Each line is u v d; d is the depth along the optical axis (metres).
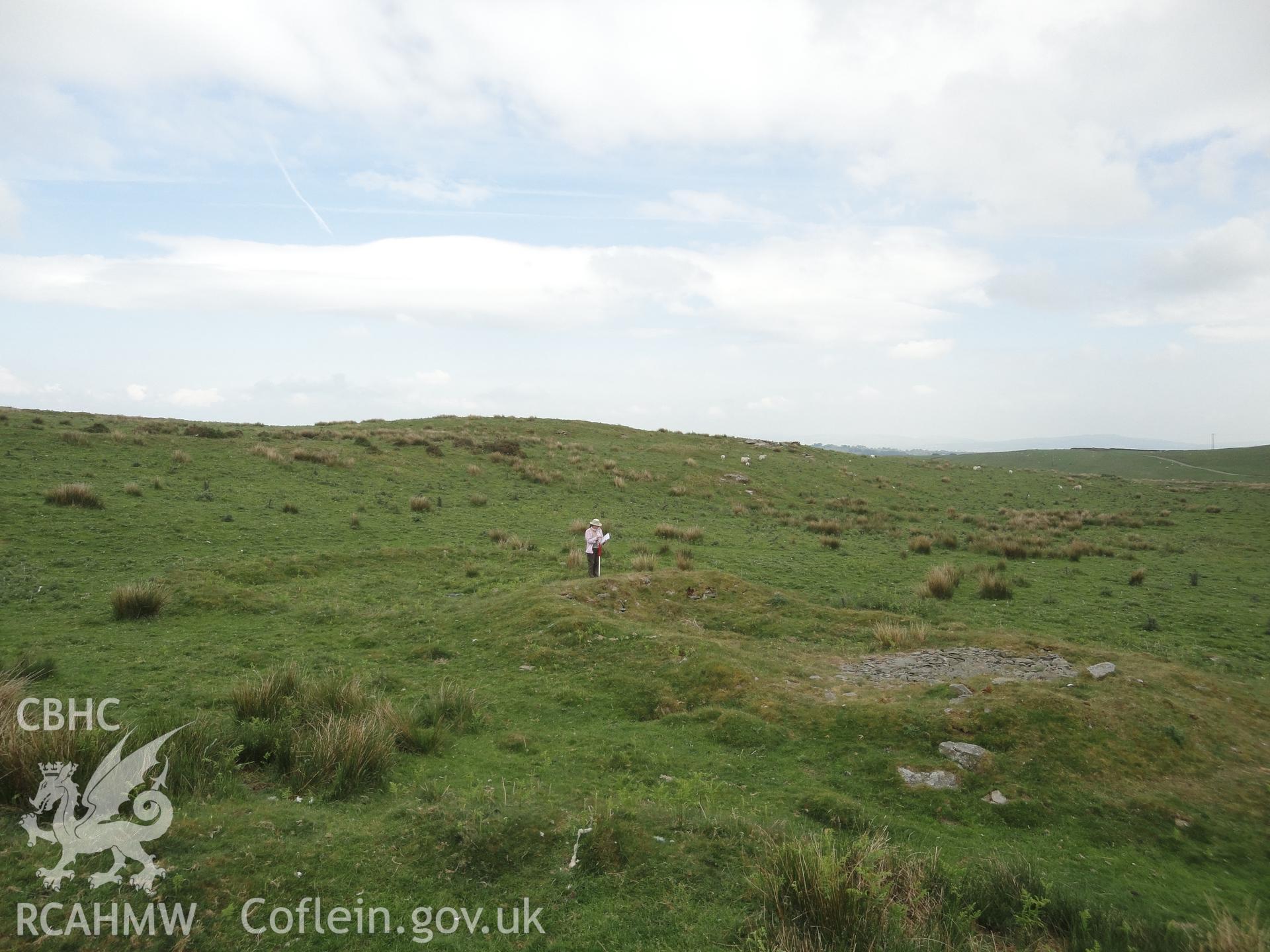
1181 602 21.05
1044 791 8.54
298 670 10.50
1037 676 11.75
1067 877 6.91
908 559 27.31
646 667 12.22
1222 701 11.24
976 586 22.33
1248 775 9.19
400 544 22.77
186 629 13.53
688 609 16.28
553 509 33.22
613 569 21.38
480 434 52.41
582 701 11.15
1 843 5.20
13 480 24.20
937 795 8.39
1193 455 142.75
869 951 4.98
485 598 16.80
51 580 15.76
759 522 36.16
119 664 11.20
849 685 11.70
